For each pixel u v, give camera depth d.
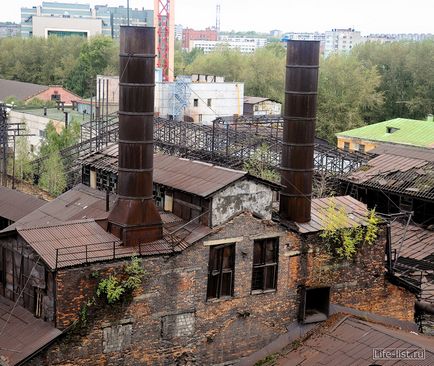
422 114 108.56
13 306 23.89
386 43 121.44
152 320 23.61
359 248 27.92
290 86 27.95
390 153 51.44
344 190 47.75
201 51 176.50
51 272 21.77
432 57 107.75
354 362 23.66
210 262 24.80
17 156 66.88
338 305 27.75
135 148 24.14
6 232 23.81
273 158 48.72
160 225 24.45
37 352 21.27
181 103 83.38
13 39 142.88
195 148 53.59
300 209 27.22
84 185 36.97
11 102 91.56
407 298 29.45
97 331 22.48
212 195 24.38
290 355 25.47
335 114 101.50
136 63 24.09
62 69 131.75
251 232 25.45
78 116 81.81
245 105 91.19
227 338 25.39
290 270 26.56
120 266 22.77
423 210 42.91
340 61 105.81
